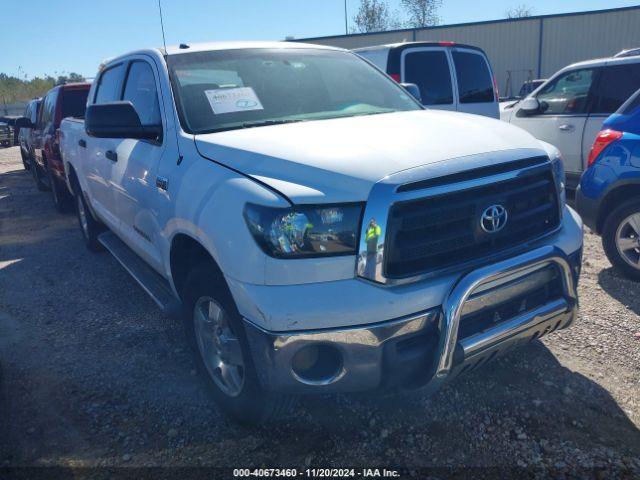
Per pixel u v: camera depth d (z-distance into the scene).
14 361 3.84
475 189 2.52
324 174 2.43
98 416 3.13
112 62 4.95
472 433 2.82
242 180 2.58
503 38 26.73
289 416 3.02
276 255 2.34
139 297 4.92
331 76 3.94
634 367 3.34
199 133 3.18
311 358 2.43
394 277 2.34
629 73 6.80
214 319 2.88
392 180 2.32
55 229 7.76
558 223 2.93
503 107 9.80
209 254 2.86
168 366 3.65
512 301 2.64
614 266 4.73
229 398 2.89
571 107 7.36
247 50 3.89
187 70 3.57
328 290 2.32
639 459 2.59
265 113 3.42
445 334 2.38
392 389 2.64
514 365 3.40
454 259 2.49
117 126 3.44
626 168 4.48
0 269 6.00
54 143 8.09
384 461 2.66
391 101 3.98
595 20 25.20
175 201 3.00
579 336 3.73
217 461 2.72
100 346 3.99
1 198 10.80
